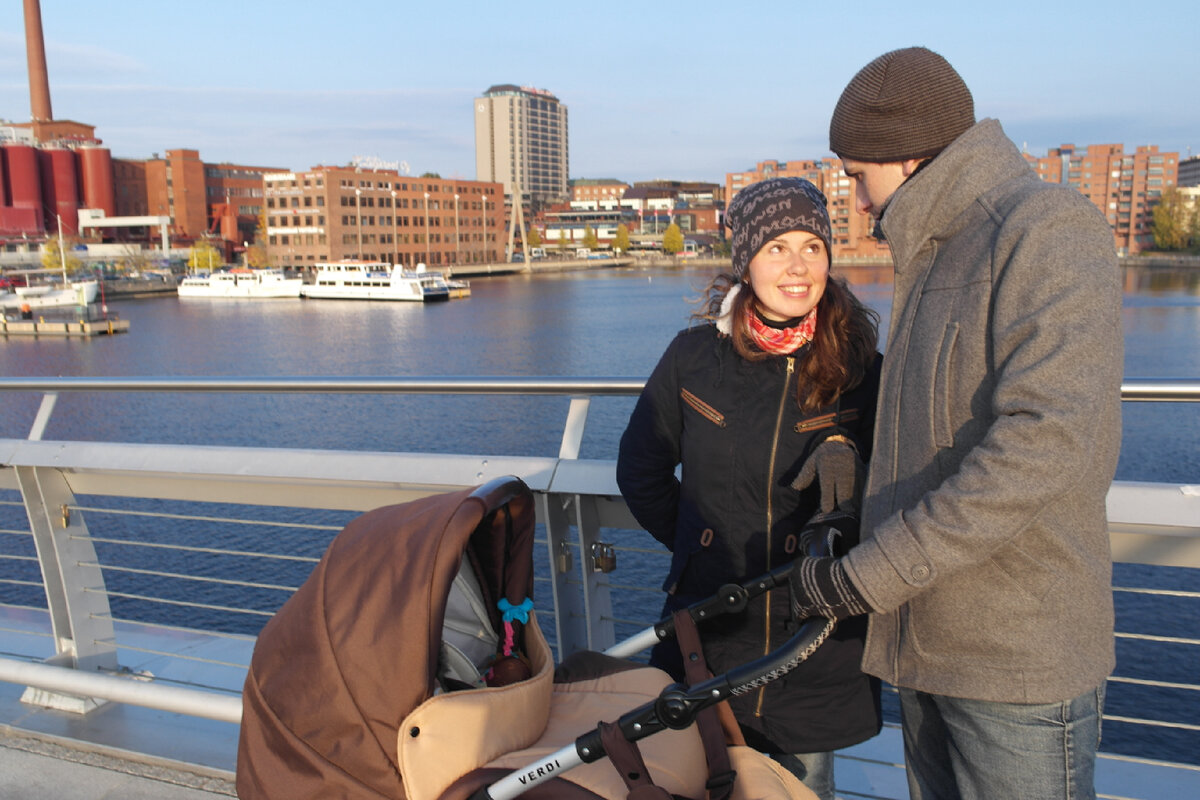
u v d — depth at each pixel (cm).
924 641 131
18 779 233
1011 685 124
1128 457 2419
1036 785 127
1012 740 127
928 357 129
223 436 3069
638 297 9356
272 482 260
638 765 127
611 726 128
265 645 144
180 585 1545
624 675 157
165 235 11900
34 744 248
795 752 161
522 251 17662
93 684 229
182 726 254
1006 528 113
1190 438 2602
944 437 127
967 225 127
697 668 153
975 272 124
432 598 133
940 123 129
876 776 213
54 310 6900
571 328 6438
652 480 176
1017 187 123
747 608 159
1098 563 124
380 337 6044
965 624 126
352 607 137
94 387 274
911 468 132
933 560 116
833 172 13175
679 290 10400
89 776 233
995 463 113
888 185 138
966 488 114
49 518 273
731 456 160
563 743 142
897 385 135
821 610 126
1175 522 179
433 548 134
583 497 224
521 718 141
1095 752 130
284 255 12125
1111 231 117
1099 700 129
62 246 8631
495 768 135
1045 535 120
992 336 121
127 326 6531
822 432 157
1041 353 113
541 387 228
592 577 229
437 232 13725
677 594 172
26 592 1591
